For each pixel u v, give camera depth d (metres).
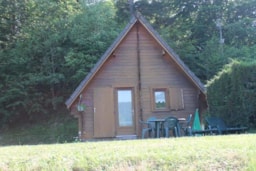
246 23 29.77
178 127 14.86
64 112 24.88
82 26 24.83
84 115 16.67
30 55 24.81
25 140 21.75
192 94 17.27
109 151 6.68
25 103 24.19
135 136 16.69
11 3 26.62
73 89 24.88
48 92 25.14
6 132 23.95
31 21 26.03
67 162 6.12
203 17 30.81
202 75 25.30
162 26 30.84
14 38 26.38
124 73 17.16
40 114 25.00
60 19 25.23
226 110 14.48
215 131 13.93
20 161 6.30
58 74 23.89
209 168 5.84
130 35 17.41
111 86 16.97
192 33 29.91
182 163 5.98
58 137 21.83
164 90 17.27
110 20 26.34
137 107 16.97
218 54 25.36
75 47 24.41
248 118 13.65
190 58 25.67
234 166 5.88
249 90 13.76
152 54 17.42
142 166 5.88
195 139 8.31
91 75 16.39
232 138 8.02
